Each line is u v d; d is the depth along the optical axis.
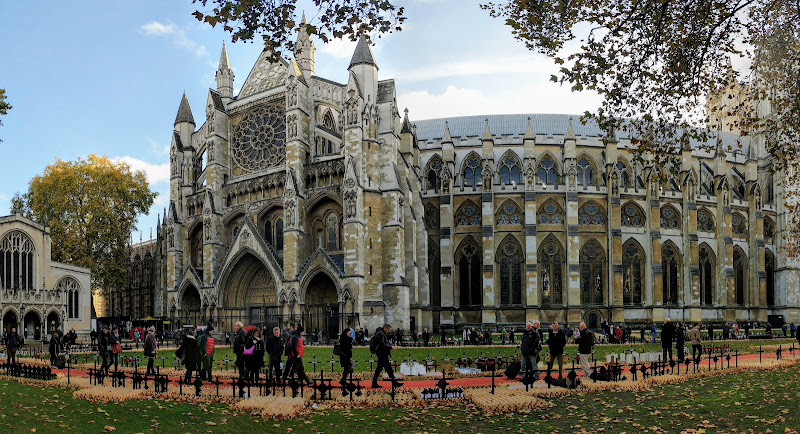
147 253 105.69
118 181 90.00
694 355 33.81
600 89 20.66
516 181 90.00
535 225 83.69
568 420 19.69
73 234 86.56
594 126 97.81
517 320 83.50
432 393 23.34
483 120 101.62
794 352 45.53
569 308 82.00
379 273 68.19
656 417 19.69
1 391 25.91
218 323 73.38
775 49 20.95
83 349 54.22
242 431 18.50
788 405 20.91
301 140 72.19
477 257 86.25
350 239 66.62
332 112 79.31
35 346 61.91
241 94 81.62
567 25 20.08
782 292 94.31
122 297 113.31
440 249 85.44
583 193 86.25
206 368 27.47
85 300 79.25
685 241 88.81
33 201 91.38
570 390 24.78
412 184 80.44
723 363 36.41
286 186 70.38
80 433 17.89
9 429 17.81
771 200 99.50
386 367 24.73
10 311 69.19
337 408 21.91
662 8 19.66
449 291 84.31
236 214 77.25
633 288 86.06
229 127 81.12
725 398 22.70
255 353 25.78
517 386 26.42
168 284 80.12
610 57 20.27
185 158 83.88
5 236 71.25
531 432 18.16
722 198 91.94
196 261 82.38
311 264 68.12
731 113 23.19
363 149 69.31
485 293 83.00
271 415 20.14
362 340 60.31
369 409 21.83
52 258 86.00
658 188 87.56
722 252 90.75
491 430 18.58
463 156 91.50
